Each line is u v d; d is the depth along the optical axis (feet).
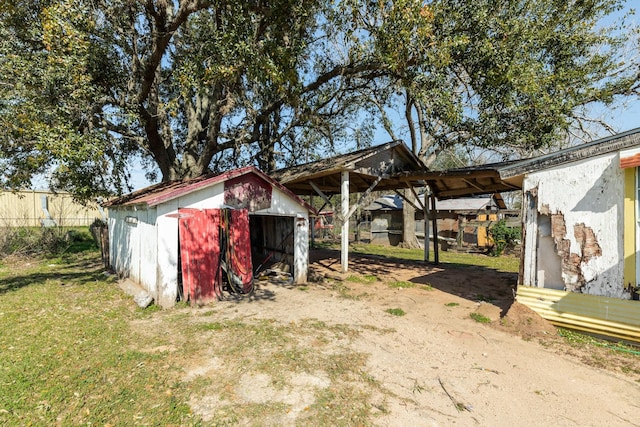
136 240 26.27
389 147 34.83
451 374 13.10
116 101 30.60
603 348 15.24
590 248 16.67
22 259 40.86
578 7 30.99
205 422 9.97
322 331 17.61
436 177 30.17
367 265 39.70
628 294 15.48
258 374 12.91
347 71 32.83
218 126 38.37
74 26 22.86
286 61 23.50
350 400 11.23
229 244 25.35
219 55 24.13
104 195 29.22
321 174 32.83
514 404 11.09
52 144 20.61
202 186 23.27
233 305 22.62
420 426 9.91
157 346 15.47
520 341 16.38
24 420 9.91
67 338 16.30
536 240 18.76
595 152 16.52
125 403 10.87
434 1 23.54
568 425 10.04
